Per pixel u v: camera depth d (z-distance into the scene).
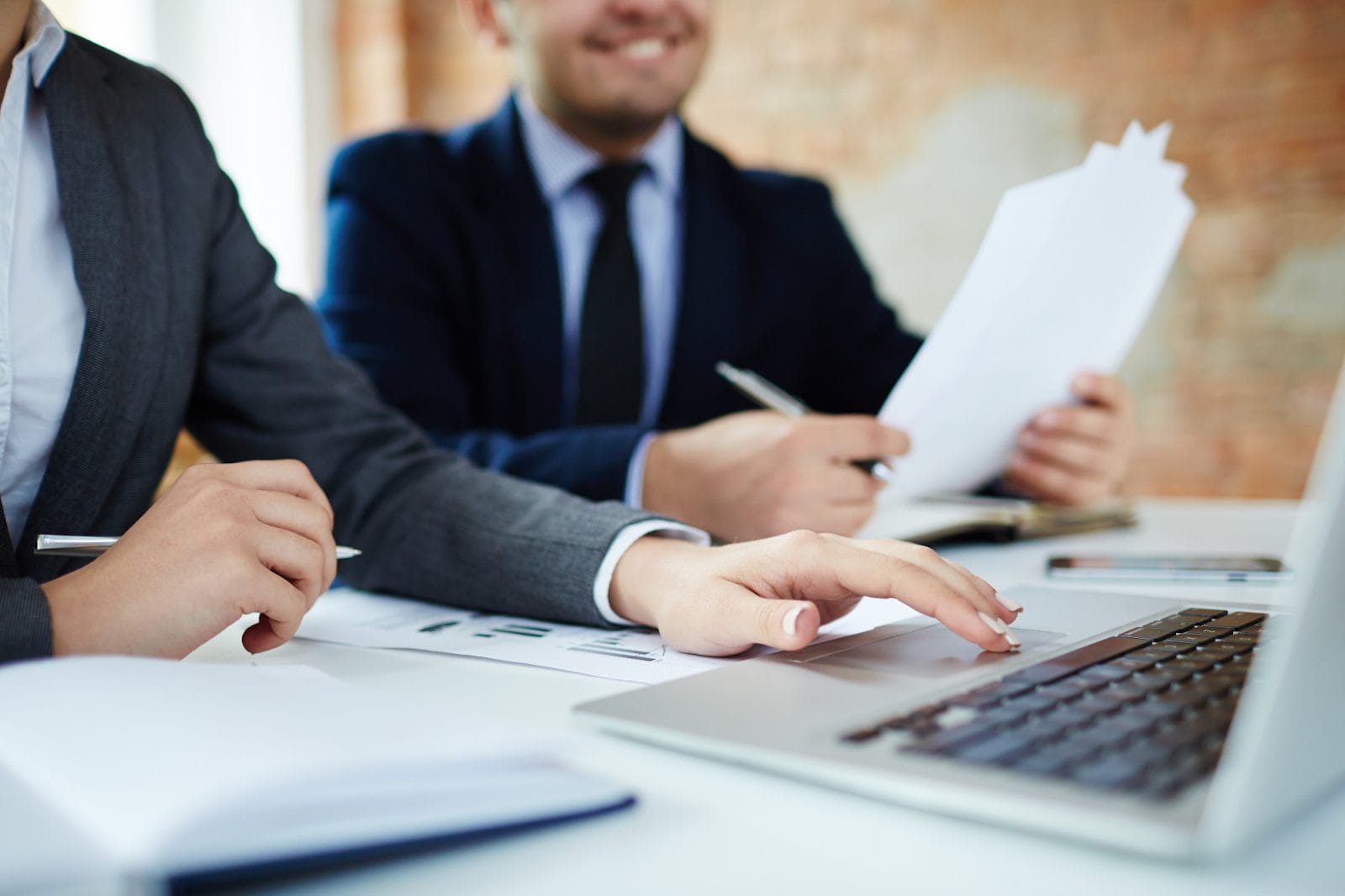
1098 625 0.64
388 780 0.35
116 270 0.81
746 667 0.56
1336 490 0.32
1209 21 3.15
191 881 0.31
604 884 0.35
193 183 0.92
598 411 1.77
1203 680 0.49
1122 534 1.24
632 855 0.37
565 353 1.77
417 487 0.88
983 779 0.38
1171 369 3.26
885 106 3.52
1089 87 3.29
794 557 0.64
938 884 0.34
